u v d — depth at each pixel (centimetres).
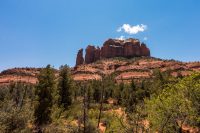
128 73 16300
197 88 2506
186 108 2486
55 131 3209
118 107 6894
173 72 14538
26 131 2927
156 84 5553
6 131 2716
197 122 2488
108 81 10475
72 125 3250
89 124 3228
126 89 7869
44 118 4072
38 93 4300
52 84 4456
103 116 4978
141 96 5747
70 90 5384
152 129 2497
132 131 2206
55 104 4556
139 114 2252
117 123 2334
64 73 5469
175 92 2708
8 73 18838
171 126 2562
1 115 2773
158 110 2591
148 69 16900
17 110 2931
